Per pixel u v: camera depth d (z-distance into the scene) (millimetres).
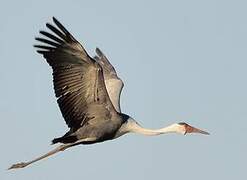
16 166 18547
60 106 17656
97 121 18297
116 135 18719
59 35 16891
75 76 17375
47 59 17172
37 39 16984
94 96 17781
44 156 18531
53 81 17359
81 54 16984
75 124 18125
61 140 18422
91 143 18547
